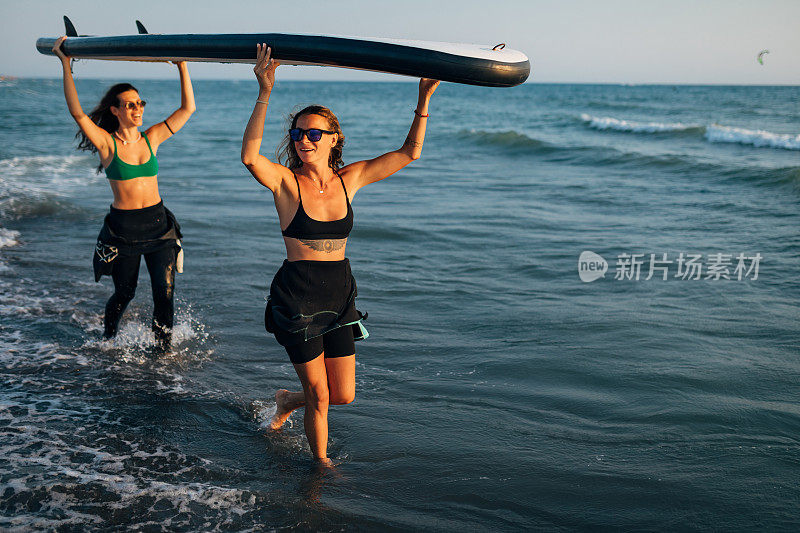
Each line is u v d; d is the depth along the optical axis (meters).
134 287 5.00
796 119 36.69
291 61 2.93
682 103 59.12
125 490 3.08
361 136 27.25
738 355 4.85
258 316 5.78
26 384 4.25
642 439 3.67
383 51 2.82
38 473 3.18
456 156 20.02
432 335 5.37
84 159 17.58
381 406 4.11
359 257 7.93
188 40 3.25
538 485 3.23
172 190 12.84
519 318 5.76
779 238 8.73
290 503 3.04
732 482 3.22
